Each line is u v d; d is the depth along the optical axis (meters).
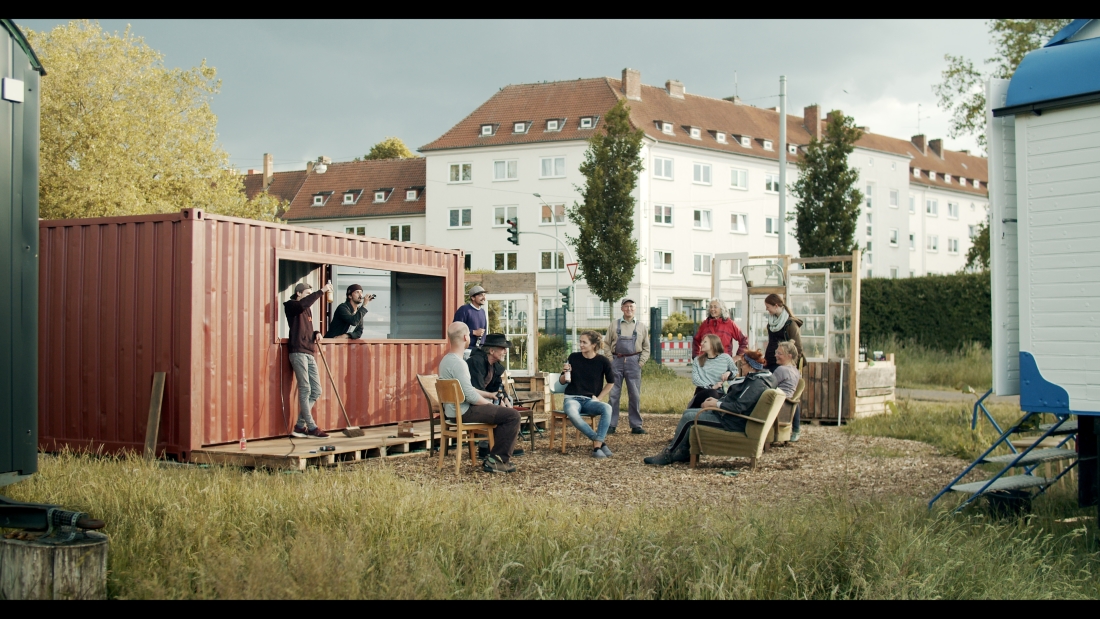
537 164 53.94
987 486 6.83
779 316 11.86
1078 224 5.97
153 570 4.86
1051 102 6.01
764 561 4.98
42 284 10.41
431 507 6.16
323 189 62.06
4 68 5.00
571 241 33.03
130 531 5.60
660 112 55.72
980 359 24.64
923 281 28.42
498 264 54.66
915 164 71.69
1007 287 6.45
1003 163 6.45
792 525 5.58
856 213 34.16
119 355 9.89
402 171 61.34
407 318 14.22
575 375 10.44
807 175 34.41
